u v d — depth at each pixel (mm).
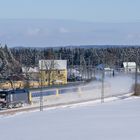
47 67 103000
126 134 17359
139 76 95250
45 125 20625
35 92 62969
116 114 25031
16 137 17078
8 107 59531
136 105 31984
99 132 18062
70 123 21266
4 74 96688
